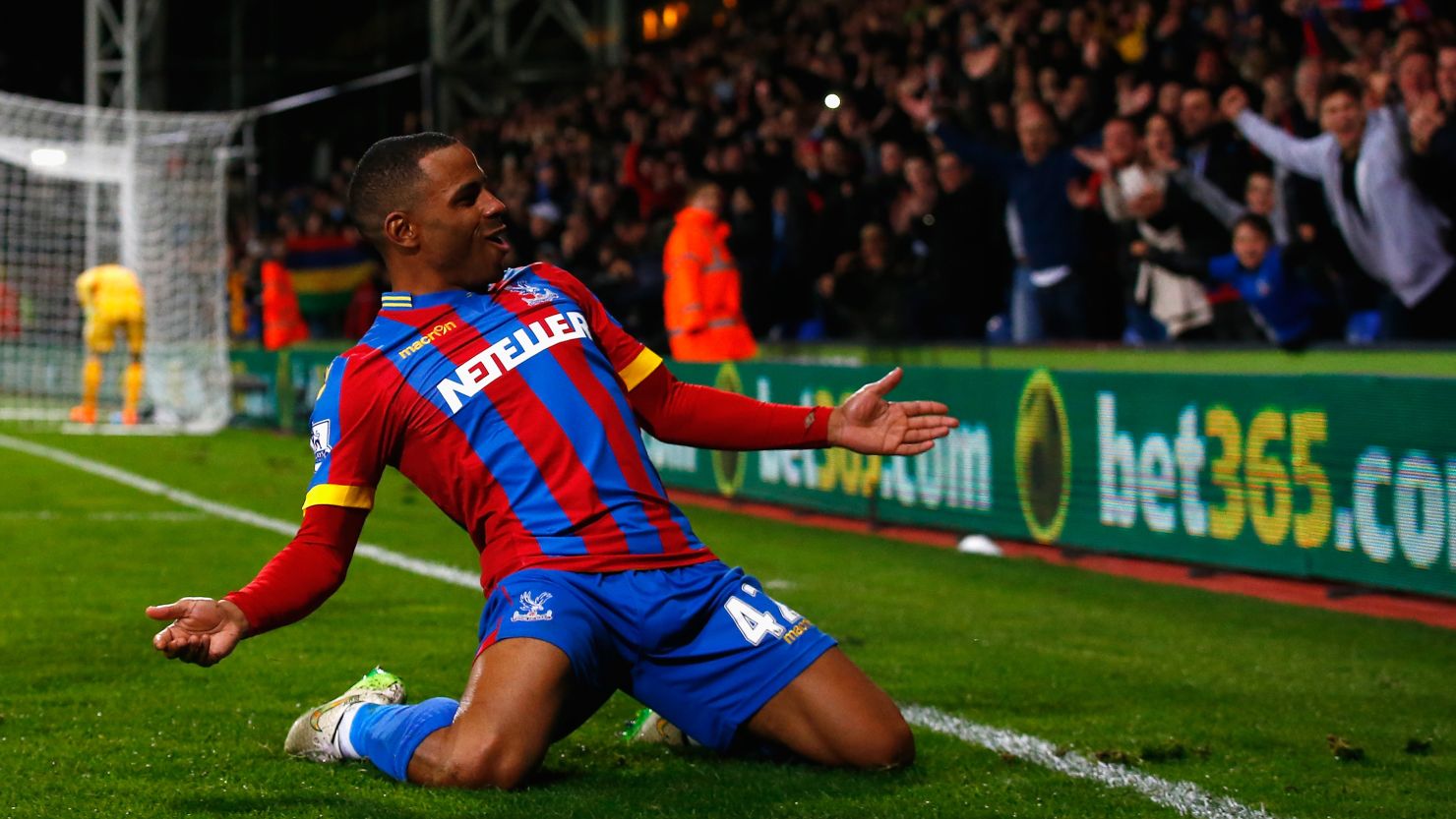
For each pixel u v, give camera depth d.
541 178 14.30
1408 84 7.03
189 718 3.59
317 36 21.98
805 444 3.05
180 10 21.91
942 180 9.43
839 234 10.40
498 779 2.81
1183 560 6.16
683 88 14.09
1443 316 7.06
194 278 14.97
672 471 9.91
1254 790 3.03
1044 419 6.84
